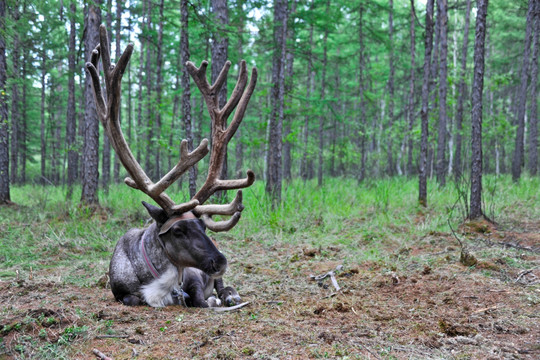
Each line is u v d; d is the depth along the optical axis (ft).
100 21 36.88
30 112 99.19
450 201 38.37
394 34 91.91
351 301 15.29
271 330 12.05
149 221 31.48
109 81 13.87
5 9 35.91
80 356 10.50
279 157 37.50
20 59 64.85
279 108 37.52
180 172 13.82
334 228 30.40
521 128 56.49
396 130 70.90
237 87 15.44
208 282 16.15
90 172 36.65
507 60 103.96
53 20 52.47
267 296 16.78
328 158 82.89
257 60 77.25
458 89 61.67
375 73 88.12
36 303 14.80
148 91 70.49
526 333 11.87
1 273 19.65
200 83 15.53
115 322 12.69
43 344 11.02
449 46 114.83
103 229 29.43
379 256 22.79
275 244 26.58
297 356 10.37
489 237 25.64
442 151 52.01
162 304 14.43
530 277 17.31
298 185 48.21
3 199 41.11
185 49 30.83
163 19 39.50
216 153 15.10
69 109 59.77
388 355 10.46
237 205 13.76
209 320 12.91
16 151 87.76
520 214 32.30
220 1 34.60
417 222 31.63
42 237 27.37
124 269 14.62
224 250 25.20
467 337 11.57
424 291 16.31
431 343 11.16
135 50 101.91
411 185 53.36
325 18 49.37
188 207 13.58
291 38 53.26
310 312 13.92
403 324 12.75
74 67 56.03
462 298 15.16
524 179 54.49
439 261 20.52
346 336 11.66
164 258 14.12
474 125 29.32
